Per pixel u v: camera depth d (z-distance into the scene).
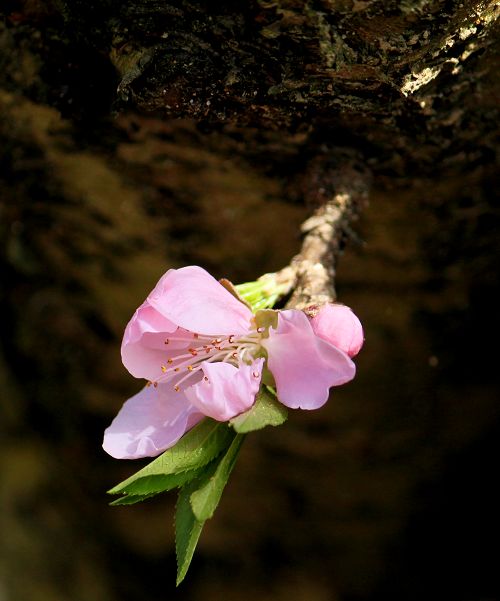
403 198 0.33
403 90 0.29
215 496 0.27
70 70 0.31
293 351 0.27
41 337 0.39
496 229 0.34
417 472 0.42
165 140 0.32
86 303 0.38
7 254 0.38
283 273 0.30
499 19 0.29
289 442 0.40
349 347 0.27
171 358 0.28
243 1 0.28
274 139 0.32
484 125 0.31
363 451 0.40
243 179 0.33
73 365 0.40
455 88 0.30
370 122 0.31
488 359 0.38
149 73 0.29
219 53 0.29
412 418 0.39
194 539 0.27
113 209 0.35
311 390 0.27
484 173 0.33
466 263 0.35
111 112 0.31
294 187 0.33
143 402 0.28
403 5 0.28
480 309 0.37
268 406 0.27
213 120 0.31
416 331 0.37
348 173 0.32
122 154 0.33
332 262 0.31
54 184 0.34
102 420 0.42
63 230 0.36
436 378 0.38
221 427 0.28
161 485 0.27
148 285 0.37
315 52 0.29
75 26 0.30
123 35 0.29
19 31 0.31
